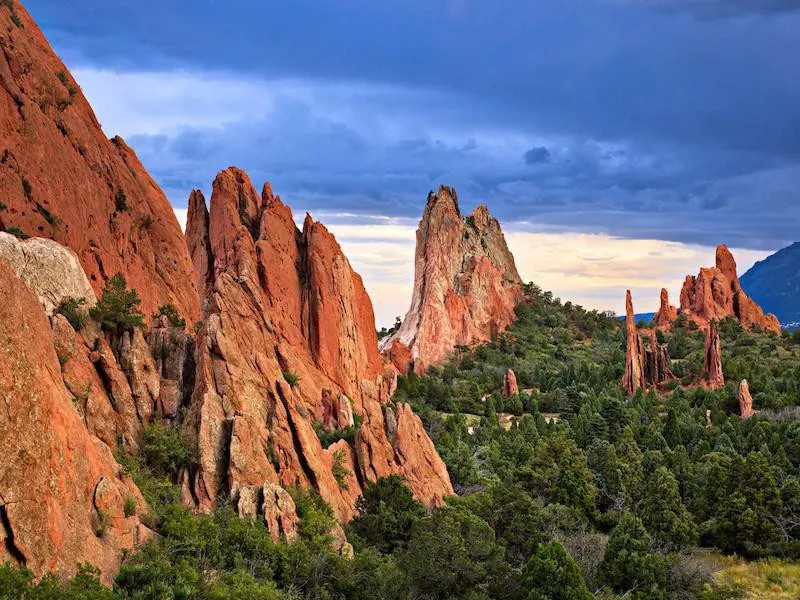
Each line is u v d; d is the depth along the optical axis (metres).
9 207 75.25
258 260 116.69
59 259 72.50
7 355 49.59
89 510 55.22
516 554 87.31
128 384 74.38
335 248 128.75
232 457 72.69
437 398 191.50
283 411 82.88
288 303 117.88
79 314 71.94
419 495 97.88
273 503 70.81
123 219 90.44
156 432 72.12
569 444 130.88
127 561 55.47
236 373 79.62
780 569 96.69
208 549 62.38
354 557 73.56
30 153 79.62
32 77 84.62
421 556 70.38
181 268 98.12
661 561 83.19
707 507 113.00
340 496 85.50
